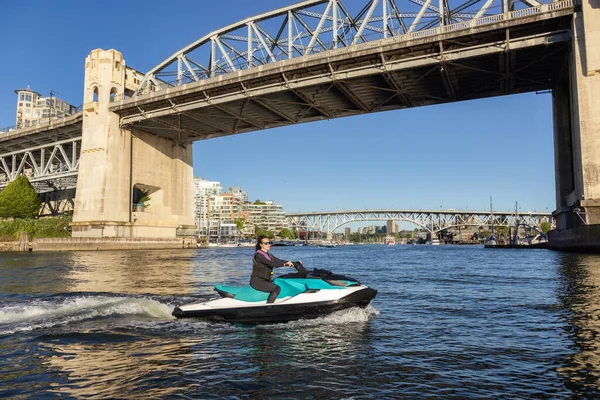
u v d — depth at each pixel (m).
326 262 32.84
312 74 47.88
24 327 7.40
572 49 37.44
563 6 37.00
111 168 59.78
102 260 31.78
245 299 8.04
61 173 67.69
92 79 61.56
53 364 5.41
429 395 4.38
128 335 6.89
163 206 68.44
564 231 42.53
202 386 4.64
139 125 62.44
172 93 54.50
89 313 8.56
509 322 7.86
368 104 54.88
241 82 50.09
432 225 172.88
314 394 4.41
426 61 42.09
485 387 4.59
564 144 46.78
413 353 5.86
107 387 4.62
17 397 4.36
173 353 5.89
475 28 39.34
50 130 69.06
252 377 4.93
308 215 189.50
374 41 43.00
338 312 8.09
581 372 5.03
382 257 44.09
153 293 11.76
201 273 19.58
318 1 50.97
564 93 46.91
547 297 11.07
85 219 59.66
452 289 13.16
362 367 5.27
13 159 80.81
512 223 162.75
